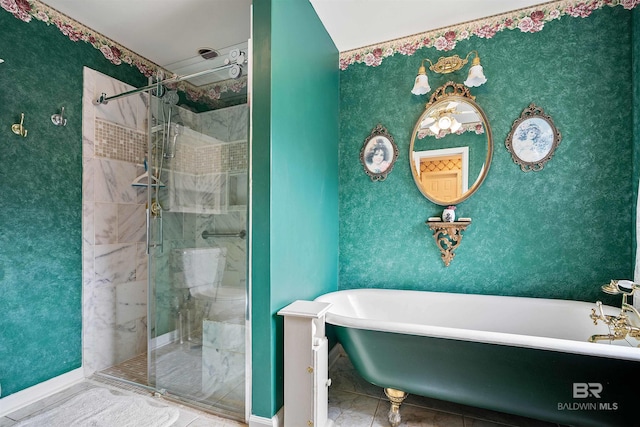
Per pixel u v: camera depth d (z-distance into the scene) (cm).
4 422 159
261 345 153
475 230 220
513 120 210
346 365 234
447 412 172
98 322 219
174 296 200
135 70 250
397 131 242
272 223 154
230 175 188
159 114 215
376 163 246
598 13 191
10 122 172
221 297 184
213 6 194
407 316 218
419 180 233
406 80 238
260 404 152
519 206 209
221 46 242
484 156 217
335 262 250
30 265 181
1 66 169
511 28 210
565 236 198
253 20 159
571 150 197
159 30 220
